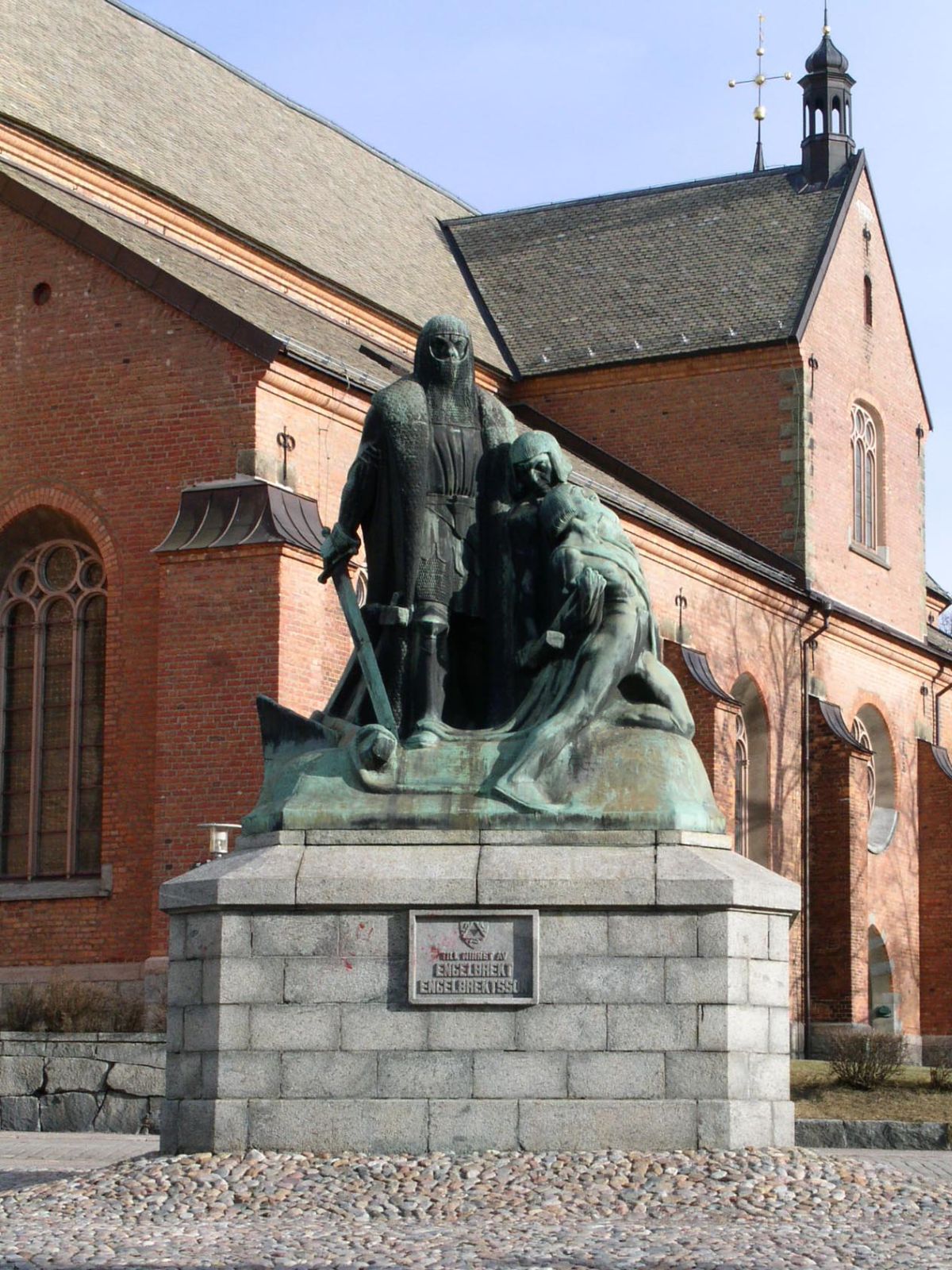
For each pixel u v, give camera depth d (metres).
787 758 50.56
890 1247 12.95
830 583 53.53
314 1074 15.62
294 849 16.16
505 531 17.38
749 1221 13.66
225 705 33.12
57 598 36.31
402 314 49.09
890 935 55.09
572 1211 13.85
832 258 55.12
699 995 15.56
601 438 54.06
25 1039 25.72
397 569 17.28
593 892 15.67
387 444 17.33
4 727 36.34
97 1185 15.02
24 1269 12.21
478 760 16.47
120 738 34.81
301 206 49.53
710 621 47.22
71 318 36.09
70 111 42.03
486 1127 15.46
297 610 33.28
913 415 59.59
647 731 16.59
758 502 52.59
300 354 34.69
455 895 15.70
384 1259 12.40
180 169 44.47
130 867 34.44
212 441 34.56
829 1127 23.98
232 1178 14.84
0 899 35.38
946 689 59.62
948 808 57.16
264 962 15.77
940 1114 27.48
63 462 35.88
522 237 58.88
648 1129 15.43
